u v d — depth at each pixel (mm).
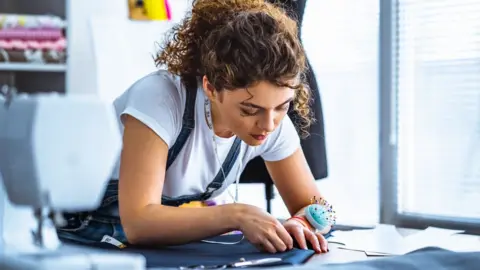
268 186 2057
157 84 1374
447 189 2623
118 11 3355
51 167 782
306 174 1589
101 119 805
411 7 2684
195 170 1442
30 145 776
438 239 1453
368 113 2883
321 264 1000
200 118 1380
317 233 1323
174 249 1235
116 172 1390
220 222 1248
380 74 2758
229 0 1338
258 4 1353
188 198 1512
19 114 812
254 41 1186
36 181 781
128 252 1188
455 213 2604
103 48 3324
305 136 1836
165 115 1335
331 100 2998
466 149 2568
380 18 2752
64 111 787
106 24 3336
